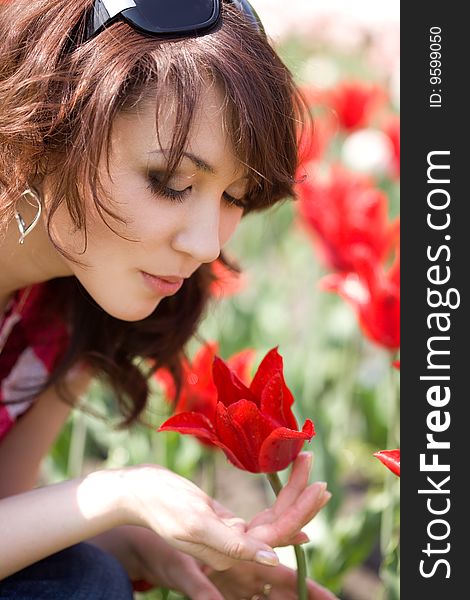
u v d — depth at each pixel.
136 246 1.24
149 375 1.67
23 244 1.38
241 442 1.20
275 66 1.27
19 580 1.41
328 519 2.10
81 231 1.26
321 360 3.04
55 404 1.70
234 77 1.19
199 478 3.00
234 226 1.34
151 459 2.48
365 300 1.98
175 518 1.21
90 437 2.93
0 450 1.69
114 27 1.21
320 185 2.45
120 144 1.20
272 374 1.23
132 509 1.26
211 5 1.23
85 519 1.28
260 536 1.23
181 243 1.23
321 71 4.72
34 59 1.23
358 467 2.92
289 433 1.15
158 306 1.61
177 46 1.19
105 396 2.57
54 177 1.25
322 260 2.51
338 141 3.79
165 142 1.18
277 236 3.81
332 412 2.64
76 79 1.20
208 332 2.81
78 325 1.60
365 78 5.20
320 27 4.44
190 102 1.16
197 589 1.52
